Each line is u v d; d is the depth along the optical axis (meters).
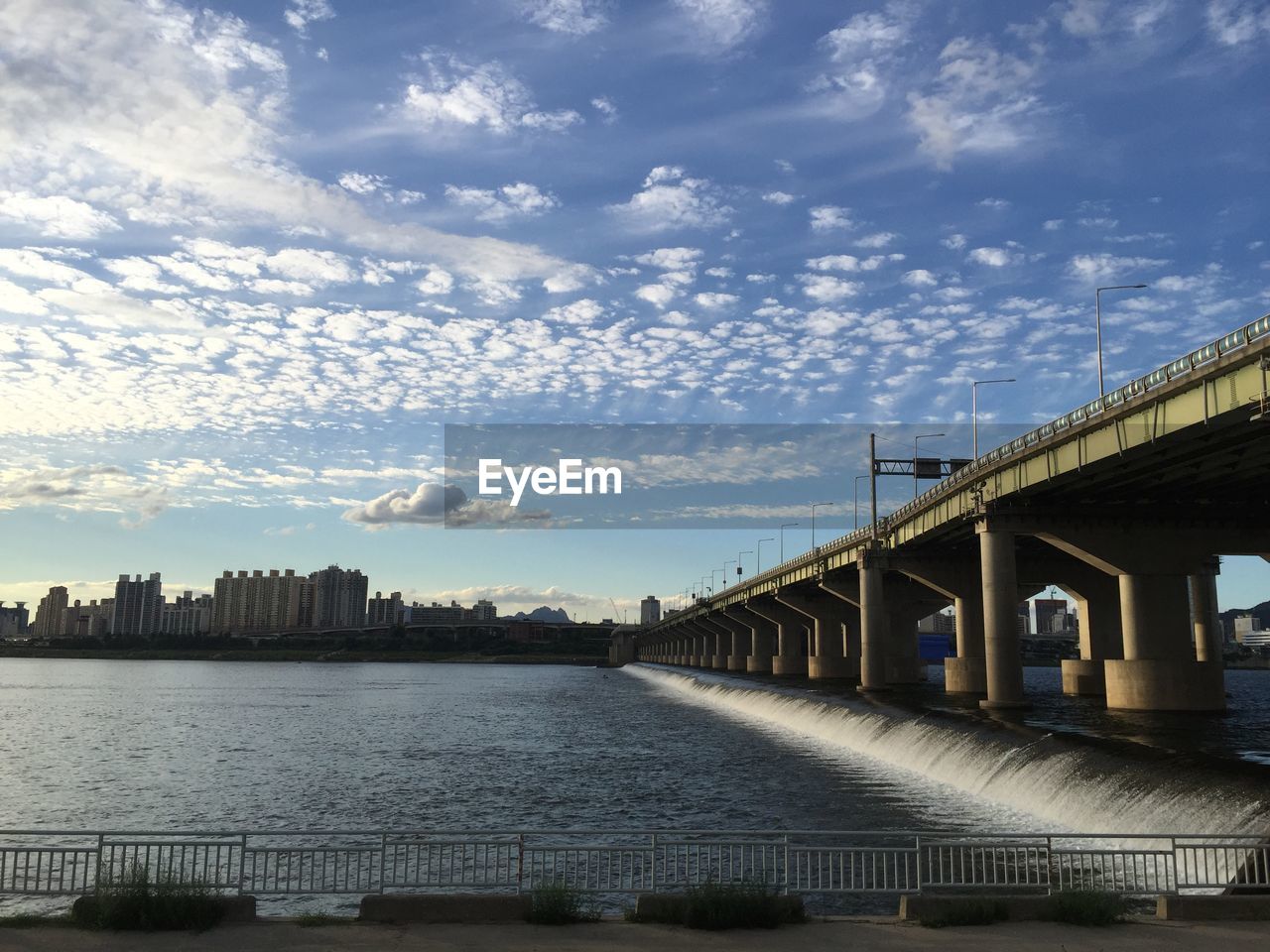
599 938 16.52
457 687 196.50
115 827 44.34
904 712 65.06
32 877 31.44
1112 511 65.94
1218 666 62.78
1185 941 16.30
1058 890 18.56
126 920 16.91
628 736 84.94
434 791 53.81
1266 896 18.00
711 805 45.94
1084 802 35.41
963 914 17.55
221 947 15.82
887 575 119.38
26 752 76.88
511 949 15.82
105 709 127.88
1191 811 29.80
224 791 55.00
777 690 103.00
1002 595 66.56
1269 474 55.66
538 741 82.19
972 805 42.09
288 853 18.69
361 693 171.00
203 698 154.12
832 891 18.62
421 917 17.56
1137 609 65.25
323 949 15.74
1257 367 39.28
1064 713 61.75
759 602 165.12
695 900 17.34
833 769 56.59
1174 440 46.50
